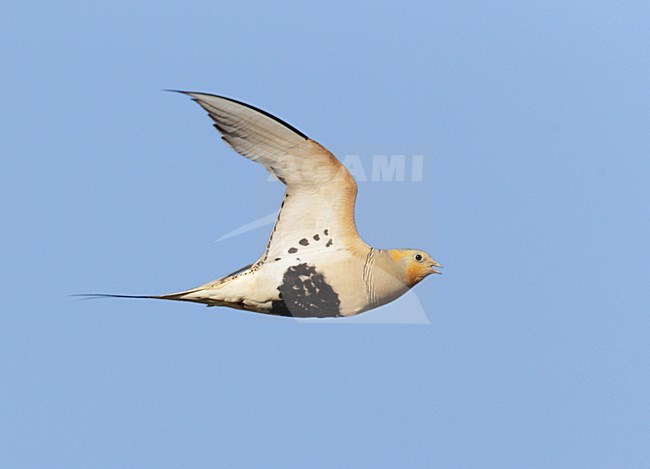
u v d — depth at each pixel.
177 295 12.24
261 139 11.27
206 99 10.71
